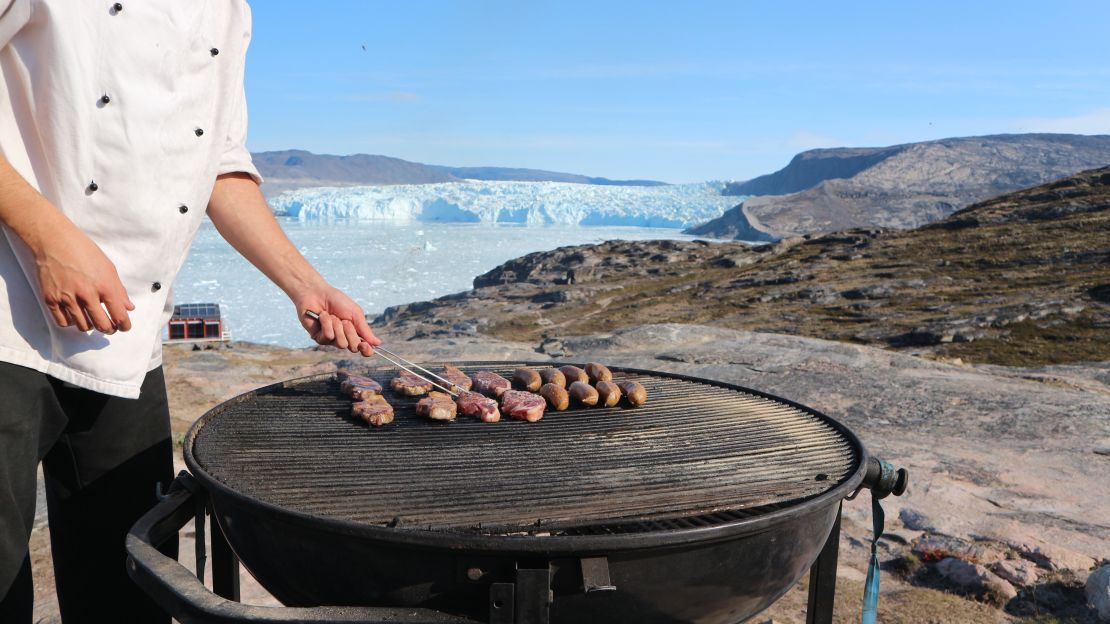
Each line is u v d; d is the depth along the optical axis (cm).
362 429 180
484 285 5622
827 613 186
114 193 134
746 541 135
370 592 128
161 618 177
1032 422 676
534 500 138
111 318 125
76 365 135
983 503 447
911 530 399
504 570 121
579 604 126
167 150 140
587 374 228
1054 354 1798
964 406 739
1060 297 2406
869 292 3073
